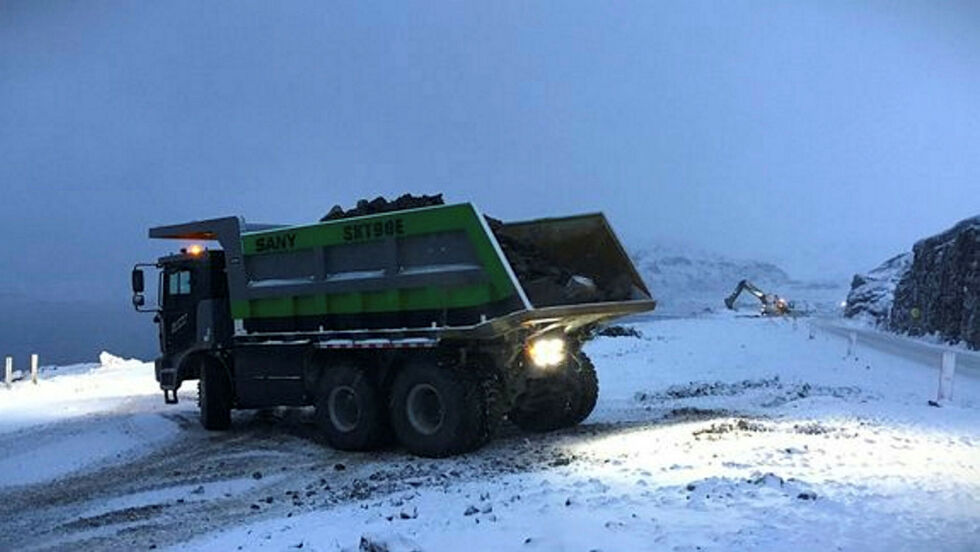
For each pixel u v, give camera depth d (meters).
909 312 44.22
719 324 46.16
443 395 10.30
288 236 12.05
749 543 5.77
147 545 7.49
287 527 7.38
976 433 10.62
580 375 12.16
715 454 8.74
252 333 12.69
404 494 8.30
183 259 14.14
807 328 43.03
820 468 7.99
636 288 11.38
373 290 11.03
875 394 16.33
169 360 14.59
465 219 10.12
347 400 11.41
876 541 5.84
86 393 20.33
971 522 6.27
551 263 11.70
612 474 8.16
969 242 36.53
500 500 7.49
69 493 9.77
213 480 10.02
